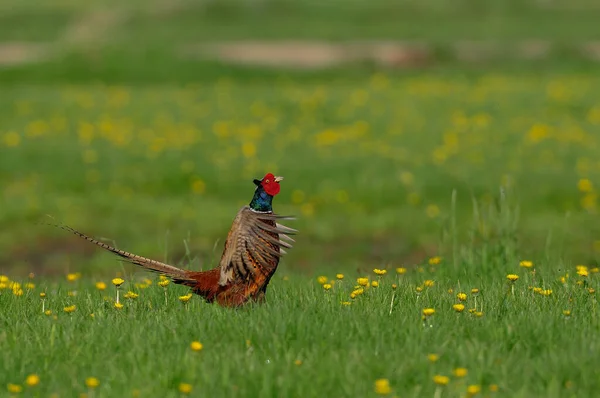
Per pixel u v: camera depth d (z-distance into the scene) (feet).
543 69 299.38
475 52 326.24
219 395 40.91
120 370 43.91
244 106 204.74
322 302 57.31
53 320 53.36
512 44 338.95
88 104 207.92
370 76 289.33
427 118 190.80
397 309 55.72
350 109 200.03
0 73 279.90
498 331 48.83
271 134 179.52
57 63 286.25
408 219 130.62
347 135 176.55
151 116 195.00
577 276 69.31
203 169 152.05
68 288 76.38
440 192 140.67
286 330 49.11
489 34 363.97
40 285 77.10
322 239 125.70
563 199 136.56
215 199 142.72
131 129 181.68
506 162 155.22
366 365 43.86
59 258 118.52
